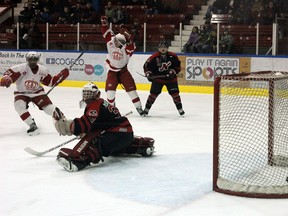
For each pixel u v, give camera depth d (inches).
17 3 845.8
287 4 647.8
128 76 425.4
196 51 627.5
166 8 745.6
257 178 224.2
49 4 768.9
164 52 417.1
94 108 242.8
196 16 727.1
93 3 795.4
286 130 248.8
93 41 689.6
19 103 339.3
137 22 706.2
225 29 641.6
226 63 596.7
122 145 258.1
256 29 613.0
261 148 270.5
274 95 236.7
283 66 577.6
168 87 425.7
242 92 270.1
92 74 655.1
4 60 698.8
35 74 336.5
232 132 295.0
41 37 716.0
